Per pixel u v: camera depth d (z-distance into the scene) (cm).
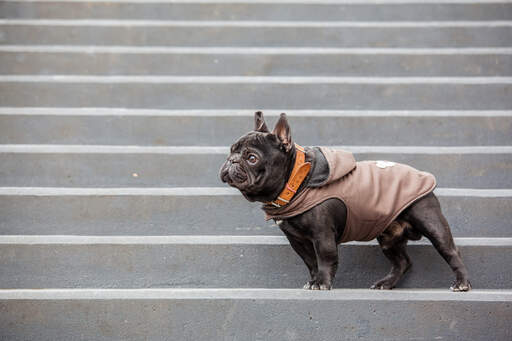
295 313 293
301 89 465
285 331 293
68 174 402
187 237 348
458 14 542
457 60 488
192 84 467
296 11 547
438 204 315
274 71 495
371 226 308
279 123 295
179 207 372
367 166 320
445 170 398
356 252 349
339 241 318
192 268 343
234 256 344
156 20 549
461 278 306
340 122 431
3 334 296
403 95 460
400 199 308
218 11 549
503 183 395
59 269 340
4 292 301
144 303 297
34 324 297
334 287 348
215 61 497
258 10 549
